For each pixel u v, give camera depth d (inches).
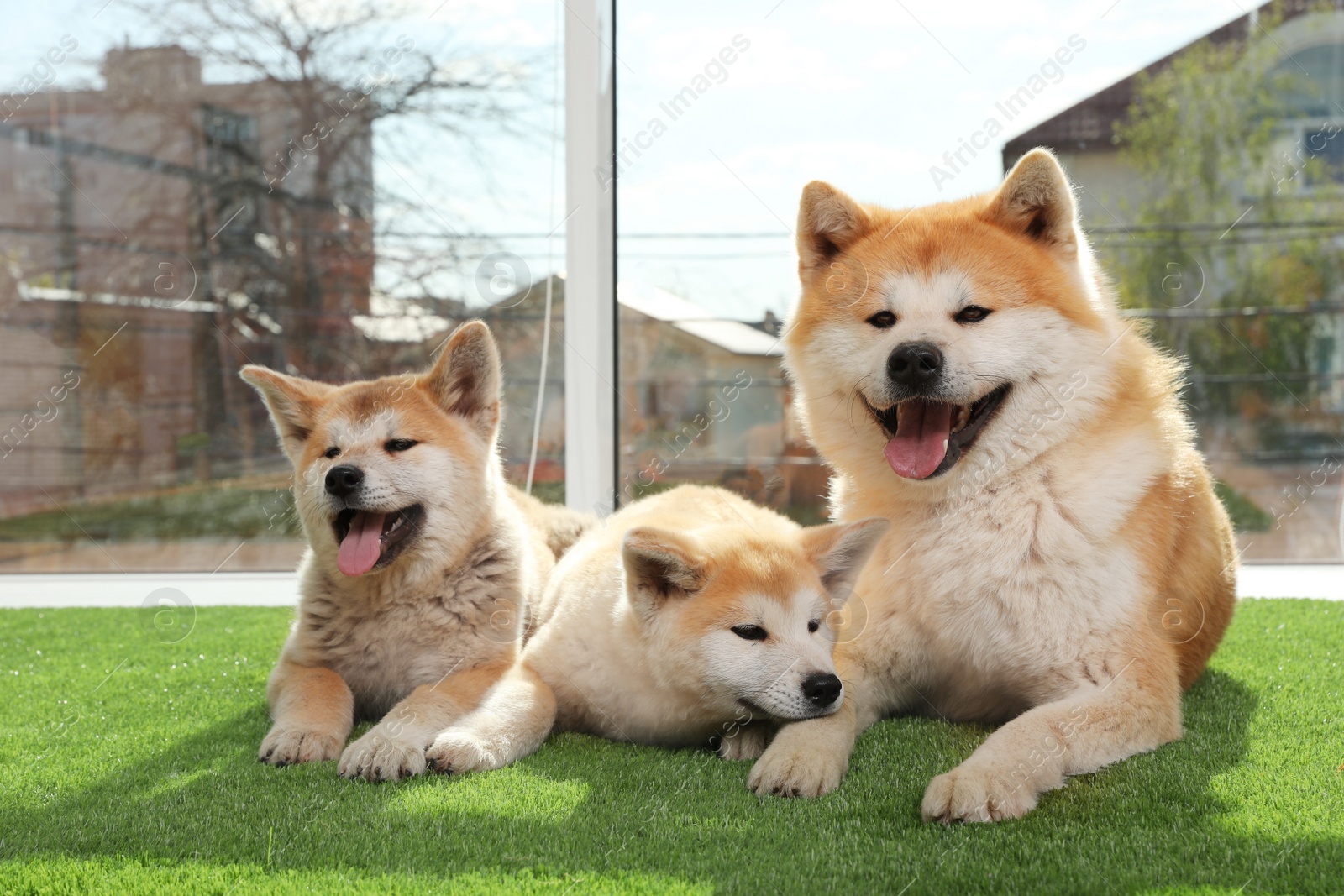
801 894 49.7
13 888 51.6
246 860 55.4
